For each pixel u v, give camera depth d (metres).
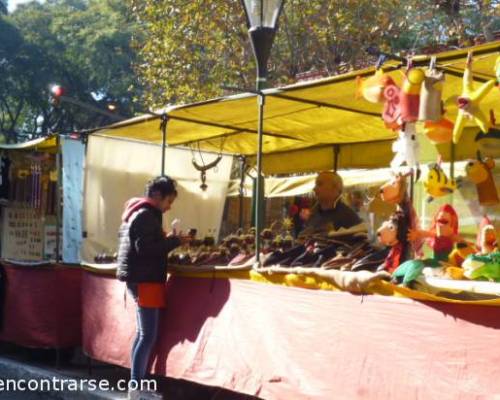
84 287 7.46
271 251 5.68
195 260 6.20
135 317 6.66
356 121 7.08
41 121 39.03
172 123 7.11
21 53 33.38
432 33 13.27
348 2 13.30
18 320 8.16
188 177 8.74
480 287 4.06
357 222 6.10
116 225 8.12
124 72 31.84
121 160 8.20
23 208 8.84
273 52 14.24
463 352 4.13
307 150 8.78
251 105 6.23
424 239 4.79
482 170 5.64
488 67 4.77
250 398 6.18
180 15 13.60
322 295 4.97
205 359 5.84
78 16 33.59
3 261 8.43
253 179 8.79
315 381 4.95
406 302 4.44
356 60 13.31
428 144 6.96
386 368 4.52
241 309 5.61
